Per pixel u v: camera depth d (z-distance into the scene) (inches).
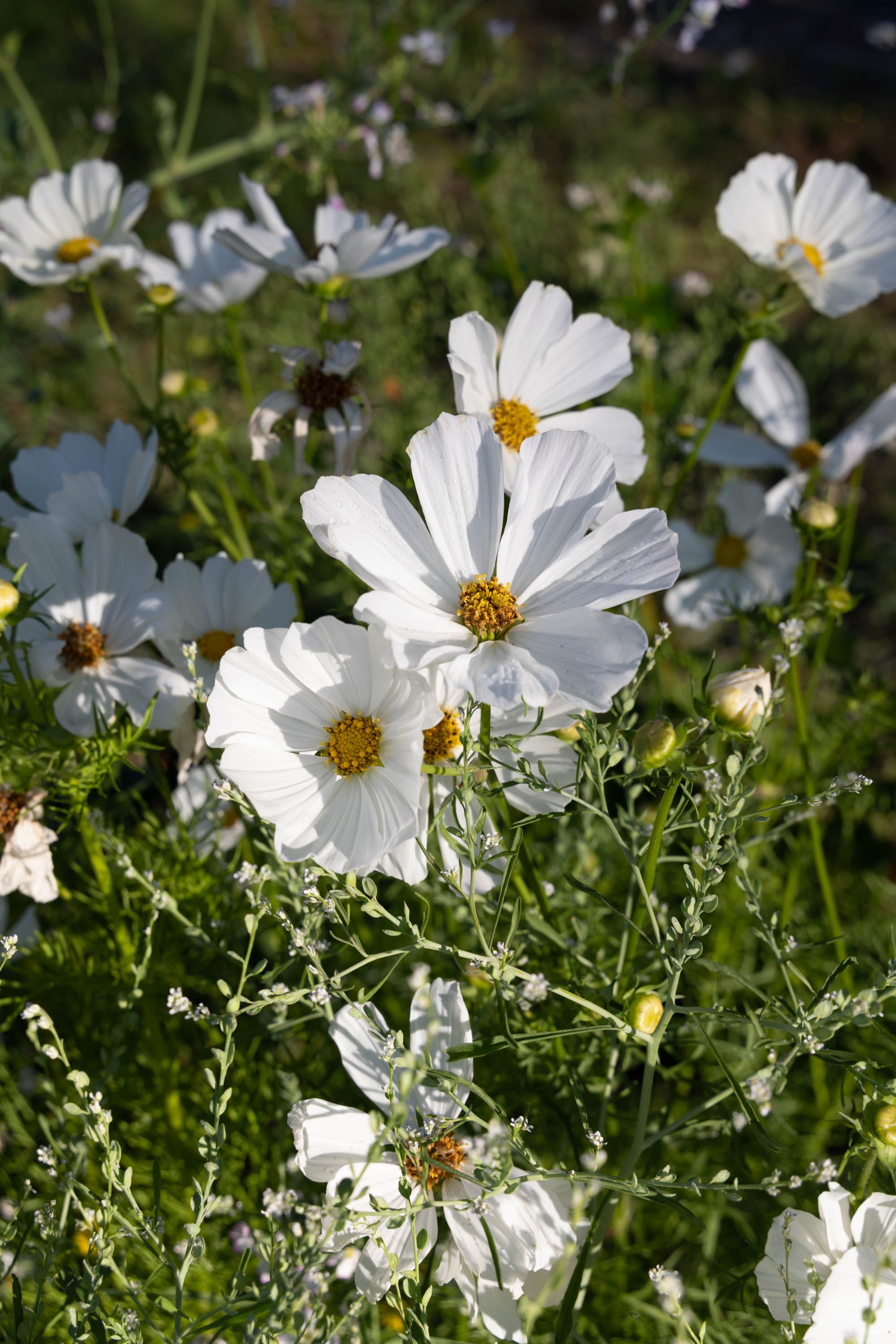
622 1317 26.0
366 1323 24.6
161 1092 26.9
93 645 25.4
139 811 31.4
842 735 30.8
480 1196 22.2
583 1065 25.3
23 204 29.9
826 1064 28.0
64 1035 27.8
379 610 21.9
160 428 28.0
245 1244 25.5
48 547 25.5
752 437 32.2
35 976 26.3
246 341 42.5
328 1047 26.8
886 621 42.9
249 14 39.6
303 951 22.9
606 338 25.8
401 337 39.2
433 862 23.1
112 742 24.5
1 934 26.1
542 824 28.5
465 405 24.6
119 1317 22.9
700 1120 25.5
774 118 72.9
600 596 22.3
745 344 29.0
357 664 22.7
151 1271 25.5
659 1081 28.0
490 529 22.8
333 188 35.5
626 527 22.5
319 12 73.0
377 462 29.5
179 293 30.5
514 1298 22.8
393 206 58.2
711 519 35.9
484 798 23.0
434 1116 22.6
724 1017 22.7
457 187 61.1
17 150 39.8
